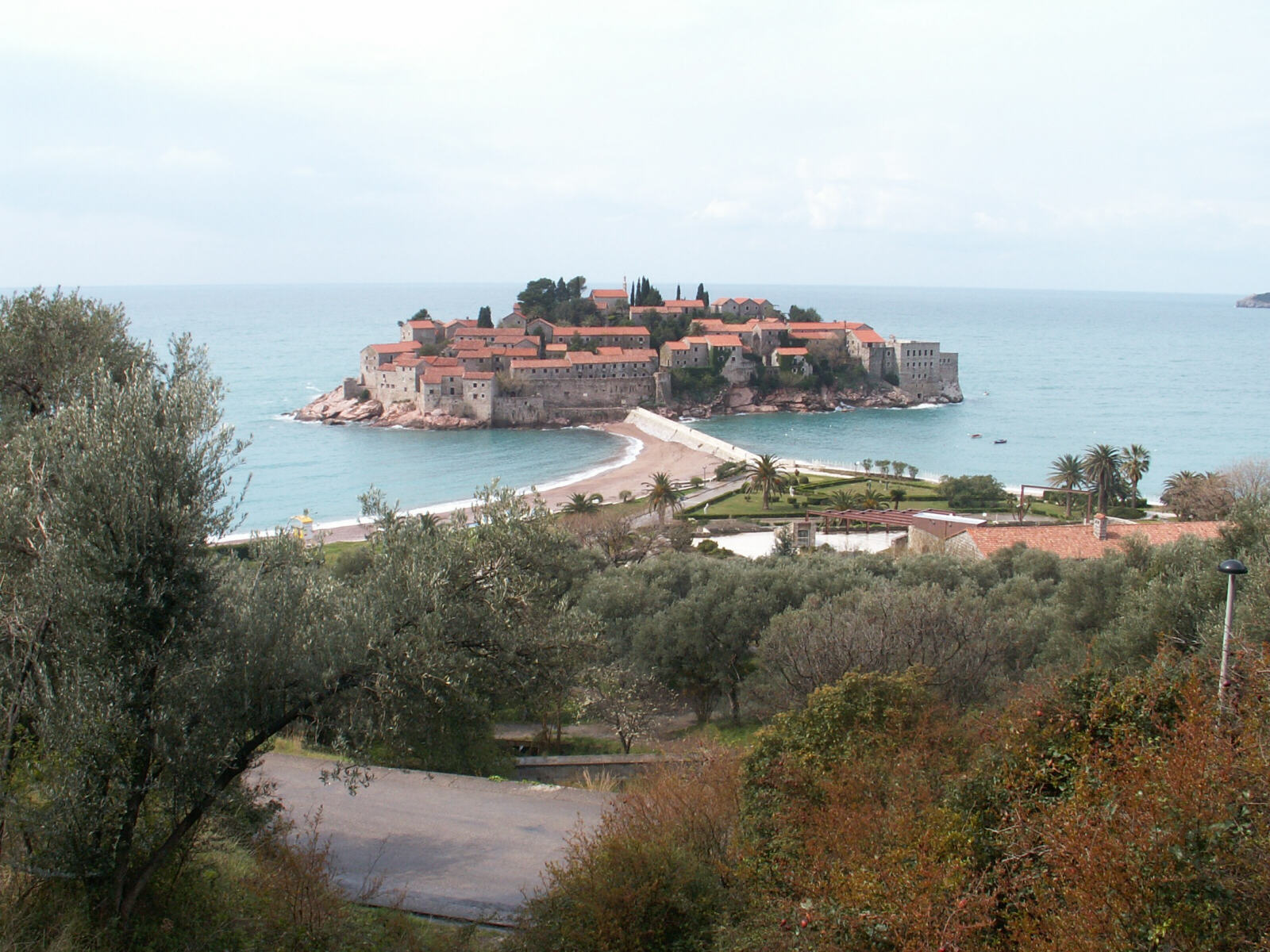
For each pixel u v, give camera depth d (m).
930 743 18.97
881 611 35.25
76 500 16.16
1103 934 11.65
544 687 20.02
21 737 16.62
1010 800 15.62
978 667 32.28
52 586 15.81
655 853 16.47
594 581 49.38
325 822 23.16
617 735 38.50
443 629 17.94
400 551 19.06
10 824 15.62
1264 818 11.98
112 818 15.48
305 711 17.62
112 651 15.84
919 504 123.88
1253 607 25.31
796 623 35.84
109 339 25.94
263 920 16.50
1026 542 60.09
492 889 19.62
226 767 16.77
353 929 16.91
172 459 16.98
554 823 23.42
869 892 13.97
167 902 16.59
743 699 39.09
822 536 101.94
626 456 186.12
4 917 15.10
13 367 24.17
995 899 13.39
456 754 28.28
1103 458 106.69
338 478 159.12
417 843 22.05
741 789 19.34
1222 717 15.27
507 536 19.09
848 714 20.20
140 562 16.06
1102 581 37.72
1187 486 101.38
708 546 90.75
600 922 15.24
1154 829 12.09
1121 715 16.66
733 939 14.96
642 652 42.00
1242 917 11.41
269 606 18.11
